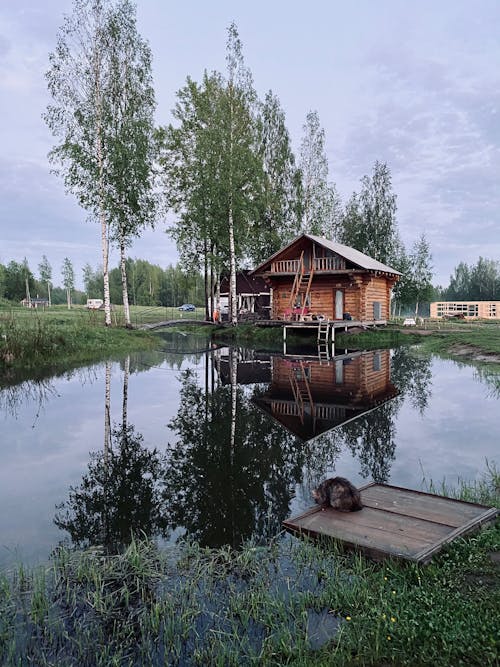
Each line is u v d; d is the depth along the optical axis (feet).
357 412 35.94
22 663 10.82
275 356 74.23
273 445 27.86
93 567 14.46
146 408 37.37
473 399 39.63
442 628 10.84
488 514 16.71
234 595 13.28
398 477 22.26
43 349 58.54
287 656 10.83
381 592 12.51
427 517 16.81
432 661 10.00
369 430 30.73
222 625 12.15
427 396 41.14
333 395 42.86
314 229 128.16
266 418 34.37
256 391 45.09
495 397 40.27
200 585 13.84
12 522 18.21
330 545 15.48
